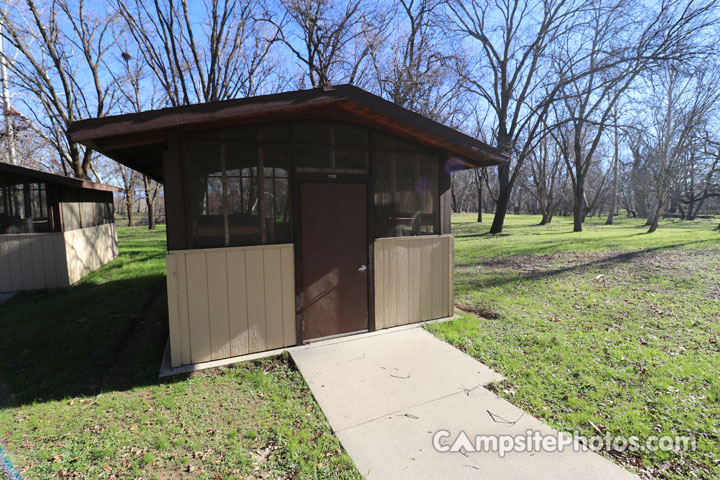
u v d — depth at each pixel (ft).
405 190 17.63
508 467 8.21
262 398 11.57
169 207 13.11
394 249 17.46
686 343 15.06
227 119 13.28
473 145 16.69
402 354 14.48
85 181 29.45
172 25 47.26
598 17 54.80
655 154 66.18
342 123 15.79
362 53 52.21
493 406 10.80
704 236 51.21
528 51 60.44
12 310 22.50
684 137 57.98
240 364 13.92
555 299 22.61
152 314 21.27
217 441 9.41
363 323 16.81
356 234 16.39
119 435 9.68
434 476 8.00
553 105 67.97
